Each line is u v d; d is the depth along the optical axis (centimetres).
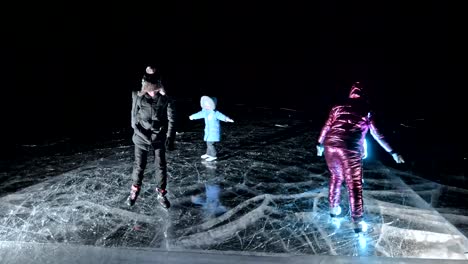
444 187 539
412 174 595
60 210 470
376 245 382
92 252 361
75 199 504
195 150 732
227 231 416
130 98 1324
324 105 1223
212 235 406
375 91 1327
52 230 417
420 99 1191
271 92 1442
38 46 1552
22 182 569
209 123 657
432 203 486
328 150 404
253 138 820
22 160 680
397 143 767
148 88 429
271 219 445
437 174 592
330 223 433
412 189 534
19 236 402
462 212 459
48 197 511
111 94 1369
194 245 385
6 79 1363
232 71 1784
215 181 571
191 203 491
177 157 689
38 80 1417
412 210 464
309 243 388
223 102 1289
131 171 615
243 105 1229
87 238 399
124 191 531
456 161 650
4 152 732
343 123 407
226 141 798
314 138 816
